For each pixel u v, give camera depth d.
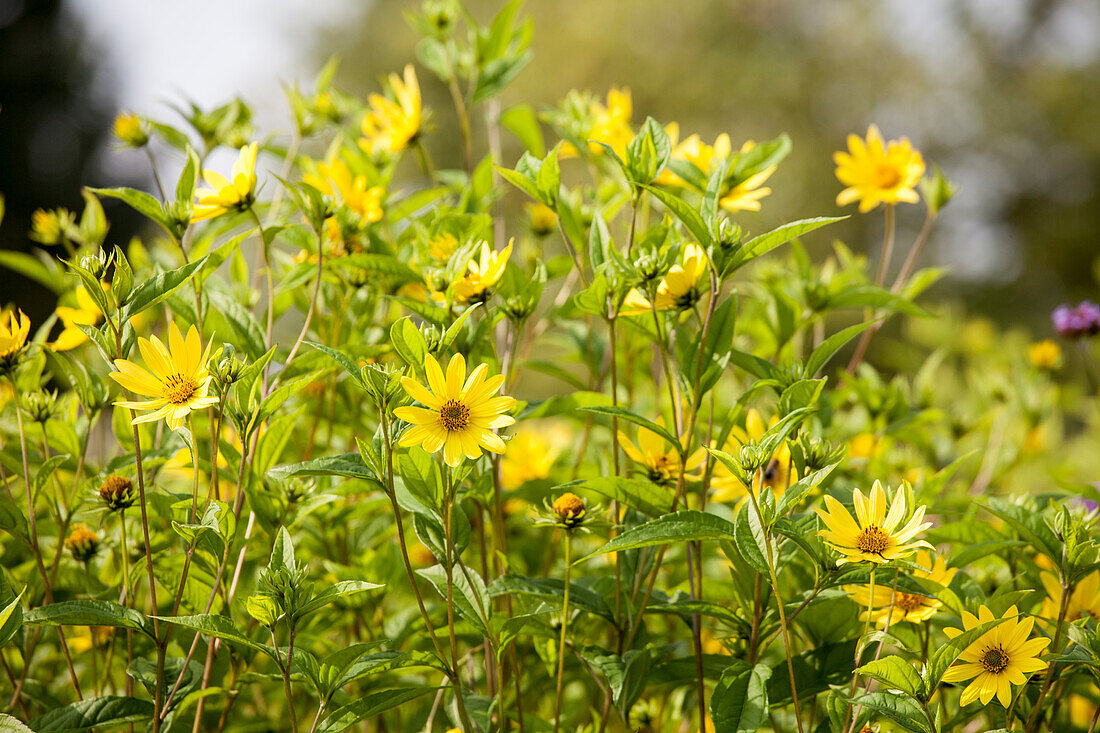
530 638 1.19
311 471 1.03
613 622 1.08
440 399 1.00
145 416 1.01
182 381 1.02
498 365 1.13
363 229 1.19
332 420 1.22
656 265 1.06
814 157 7.25
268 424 1.15
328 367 1.14
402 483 1.06
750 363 1.09
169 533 1.16
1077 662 1.00
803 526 1.04
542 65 7.39
